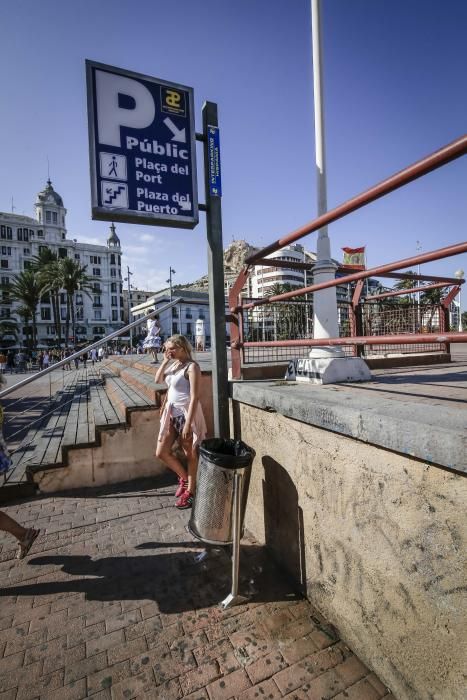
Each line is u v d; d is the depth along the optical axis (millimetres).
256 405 2770
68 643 2027
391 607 1635
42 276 45594
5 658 1939
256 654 1912
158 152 3039
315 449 2121
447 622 1373
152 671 1837
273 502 2658
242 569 2621
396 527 1588
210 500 2391
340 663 1843
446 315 5453
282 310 4512
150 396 4801
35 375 3748
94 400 6410
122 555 2871
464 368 4344
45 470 4020
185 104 3158
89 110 2812
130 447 4320
